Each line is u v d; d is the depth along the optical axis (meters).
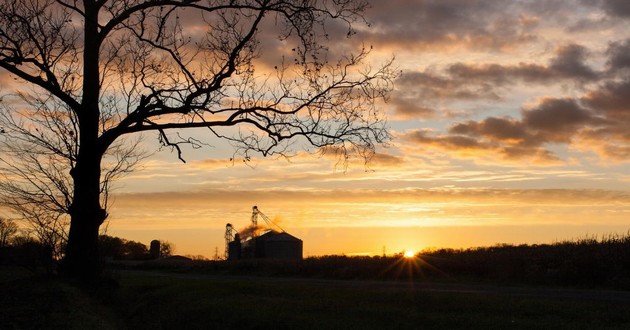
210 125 19.66
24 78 18.42
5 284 17.84
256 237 98.25
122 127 19.58
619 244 35.09
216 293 21.98
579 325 13.30
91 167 20.06
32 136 20.52
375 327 13.20
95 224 20.16
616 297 21.70
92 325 12.20
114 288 20.08
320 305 17.02
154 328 14.34
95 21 19.56
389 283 33.50
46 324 11.44
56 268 21.14
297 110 19.73
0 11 17.66
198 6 18.81
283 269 53.50
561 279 31.06
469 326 13.26
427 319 14.13
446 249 48.22
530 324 13.42
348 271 43.47
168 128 19.78
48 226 21.25
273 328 13.73
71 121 20.91
